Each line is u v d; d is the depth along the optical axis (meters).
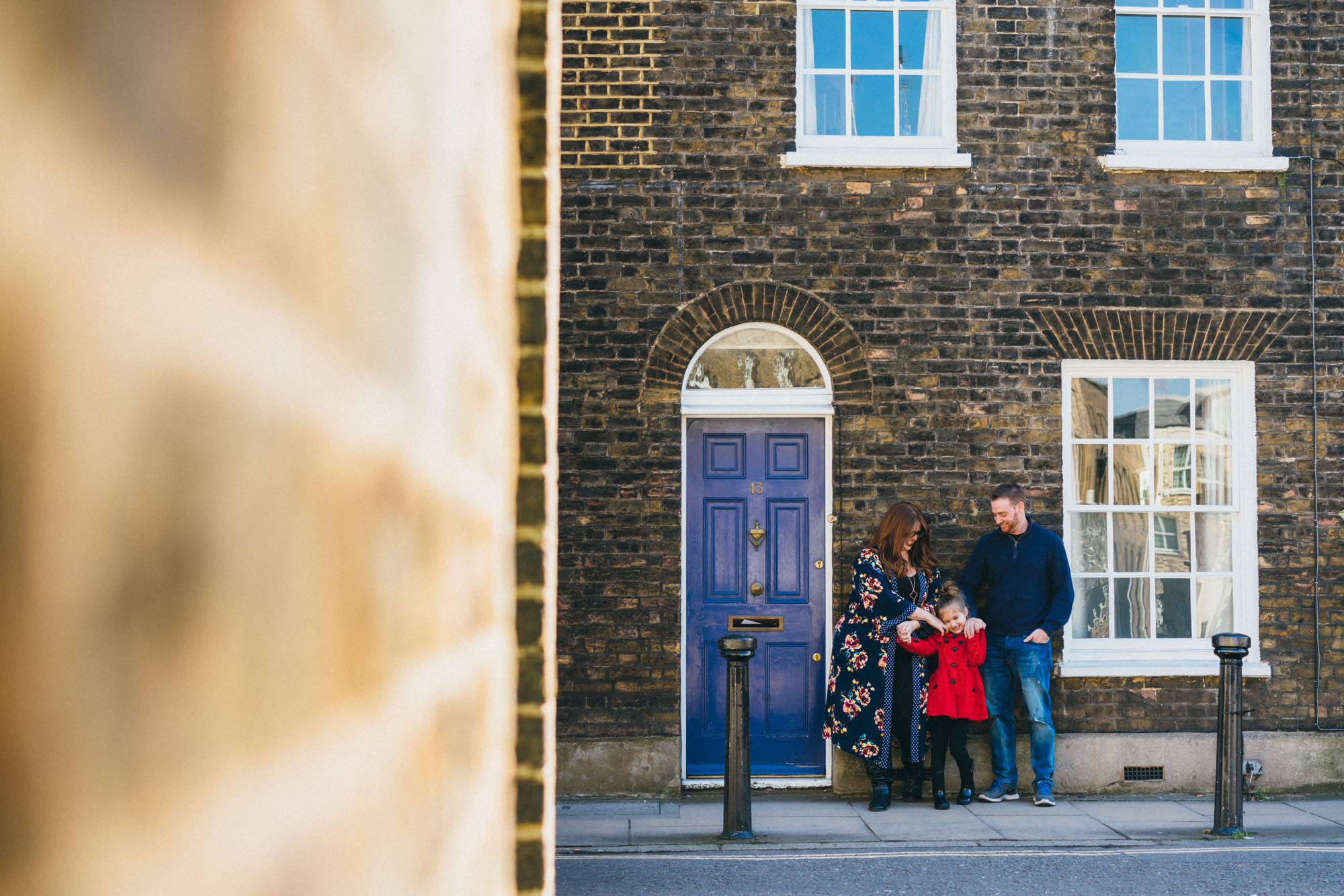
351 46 0.29
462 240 0.53
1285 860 5.60
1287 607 7.25
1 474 0.11
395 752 0.34
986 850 5.81
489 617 0.65
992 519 7.11
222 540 0.18
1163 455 7.37
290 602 0.22
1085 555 7.35
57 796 0.12
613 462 7.04
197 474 0.17
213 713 0.17
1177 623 7.36
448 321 0.48
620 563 7.00
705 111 7.14
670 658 6.97
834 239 7.14
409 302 0.38
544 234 0.83
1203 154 7.43
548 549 0.83
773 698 7.22
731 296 7.10
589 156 7.11
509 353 0.77
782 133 7.14
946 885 5.18
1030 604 6.80
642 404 7.06
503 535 0.73
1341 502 7.29
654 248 7.10
